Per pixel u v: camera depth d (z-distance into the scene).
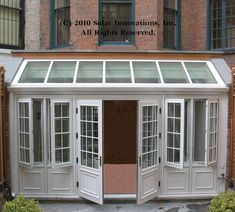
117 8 11.19
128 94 8.24
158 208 8.16
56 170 8.47
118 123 11.23
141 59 9.56
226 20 11.52
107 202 8.46
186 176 8.59
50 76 8.70
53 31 12.00
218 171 8.73
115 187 9.09
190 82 8.59
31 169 8.48
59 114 8.26
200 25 11.94
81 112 8.29
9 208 5.60
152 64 9.40
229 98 8.64
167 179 8.58
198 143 8.67
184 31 11.93
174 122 8.34
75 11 11.04
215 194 8.69
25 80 8.62
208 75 9.13
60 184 8.50
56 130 8.23
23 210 5.57
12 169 8.52
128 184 9.32
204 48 11.88
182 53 9.67
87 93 8.23
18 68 9.07
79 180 8.46
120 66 9.24
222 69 9.20
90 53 9.54
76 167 8.46
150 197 8.27
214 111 8.60
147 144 8.20
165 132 8.48
